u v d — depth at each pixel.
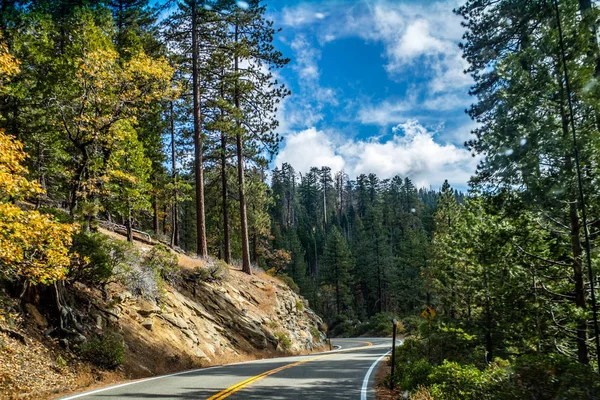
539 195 11.71
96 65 13.59
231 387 10.06
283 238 81.06
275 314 29.19
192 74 27.03
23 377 9.30
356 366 16.97
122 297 16.23
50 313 12.52
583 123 12.09
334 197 139.62
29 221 9.21
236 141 31.38
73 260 12.77
